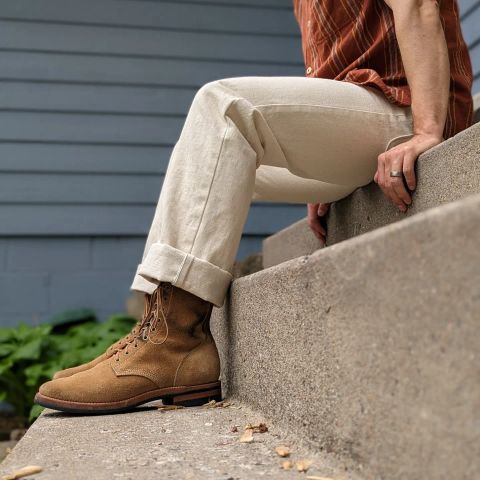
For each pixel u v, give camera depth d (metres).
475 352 0.58
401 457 0.70
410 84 1.36
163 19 3.91
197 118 1.40
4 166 3.65
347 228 1.77
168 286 1.38
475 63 2.46
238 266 2.92
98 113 3.79
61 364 2.83
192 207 1.36
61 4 3.80
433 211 0.64
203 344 1.43
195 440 1.07
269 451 0.98
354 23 1.56
